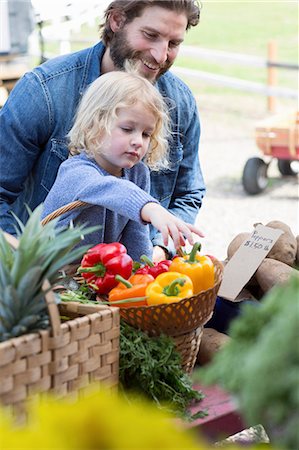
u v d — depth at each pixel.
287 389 1.16
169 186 3.38
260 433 1.71
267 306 1.33
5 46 8.61
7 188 3.13
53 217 2.39
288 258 2.83
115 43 2.96
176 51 2.99
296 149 9.18
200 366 2.55
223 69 16.97
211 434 2.06
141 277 2.29
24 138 3.06
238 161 11.28
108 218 2.75
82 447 0.81
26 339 1.68
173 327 2.14
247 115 14.02
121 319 2.15
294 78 15.66
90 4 12.01
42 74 3.07
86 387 1.85
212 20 21.11
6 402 1.66
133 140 2.64
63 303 1.95
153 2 2.83
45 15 10.85
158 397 2.08
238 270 2.67
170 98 3.25
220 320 2.62
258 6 22.45
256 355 1.19
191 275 2.32
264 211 9.09
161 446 0.81
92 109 2.67
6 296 1.70
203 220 8.79
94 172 2.65
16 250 1.78
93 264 2.35
